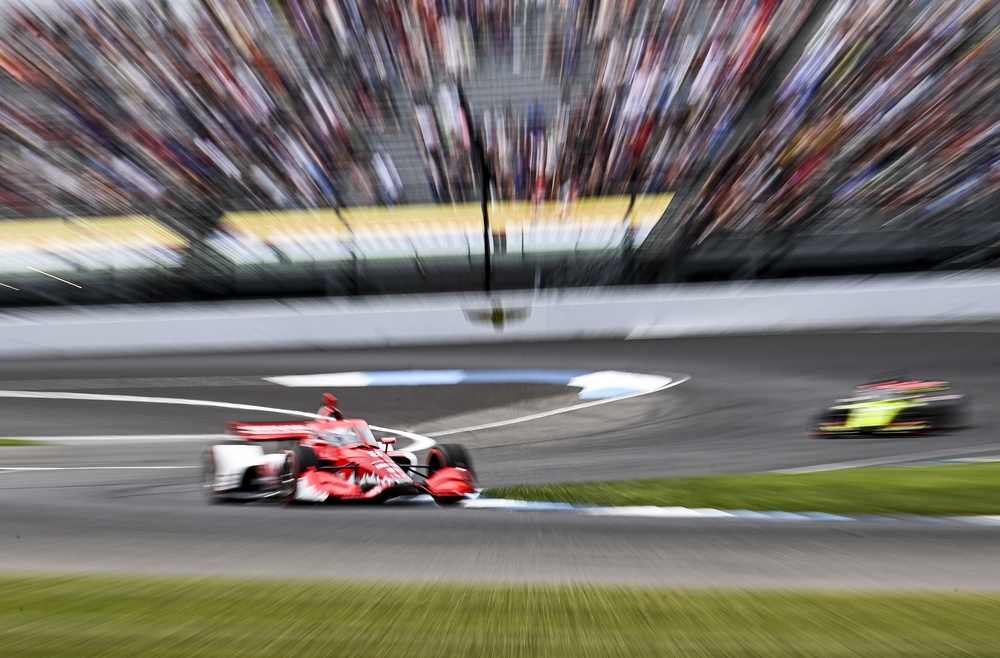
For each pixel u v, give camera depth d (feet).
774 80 366.02
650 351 232.32
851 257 303.68
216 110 380.99
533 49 397.80
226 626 39.65
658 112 366.02
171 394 208.95
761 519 73.77
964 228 304.09
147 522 76.28
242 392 208.23
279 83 390.42
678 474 106.63
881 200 317.22
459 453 88.79
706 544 62.69
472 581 50.29
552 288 303.89
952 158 326.85
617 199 335.88
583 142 359.46
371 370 226.79
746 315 257.34
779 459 116.88
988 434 130.41
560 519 74.33
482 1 412.98
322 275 323.78
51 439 167.32
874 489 87.10
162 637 37.93
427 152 362.33
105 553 62.23
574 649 36.04
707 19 396.37
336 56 399.44
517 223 331.57
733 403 169.78
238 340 268.41
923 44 363.97
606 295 270.05
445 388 202.18
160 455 142.61
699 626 39.42
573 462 121.29
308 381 217.56
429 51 400.47
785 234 311.47
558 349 242.58
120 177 356.38
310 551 61.16
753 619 40.55
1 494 101.96
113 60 399.03
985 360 197.77
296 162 361.92
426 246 325.83
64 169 361.30
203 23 410.31
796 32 379.55
